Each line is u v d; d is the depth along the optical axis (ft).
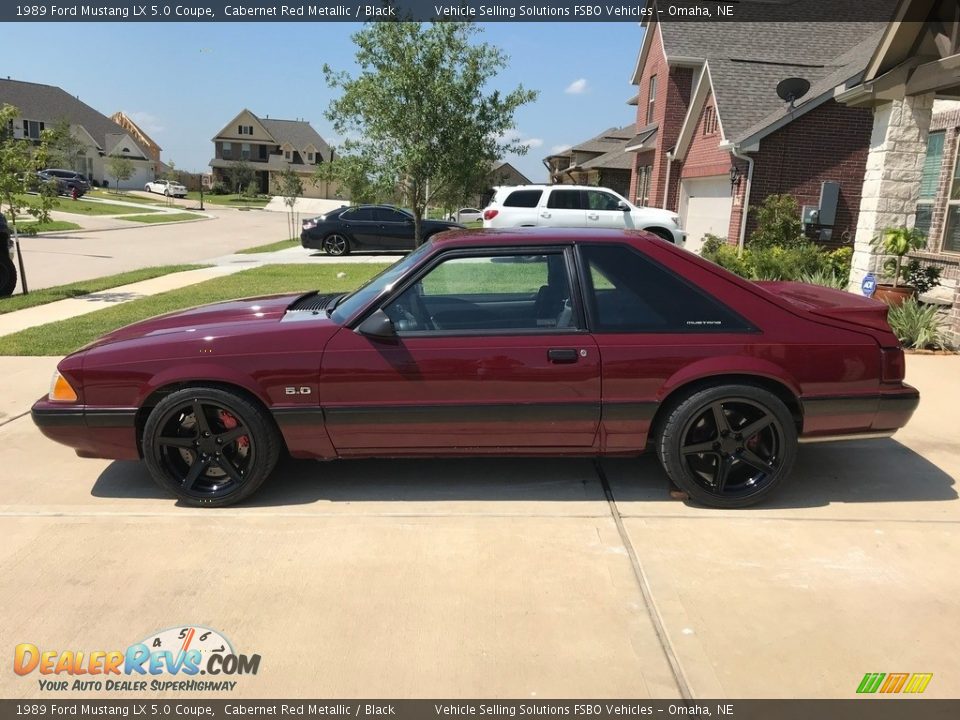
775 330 13.10
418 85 46.50
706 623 9.94
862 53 61.11
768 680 8.82
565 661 9.18
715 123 61.36
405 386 13.12
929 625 9.87
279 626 9.93
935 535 12.42
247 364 13.12
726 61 62.49
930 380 21.99
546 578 11.09
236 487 13.58
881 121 30.76
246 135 290.76
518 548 12.02
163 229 113.39
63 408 13.51
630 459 16.01
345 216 71.10
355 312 13.52
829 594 10.61
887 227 30.32
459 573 11.25
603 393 13.08
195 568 11.43
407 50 46.42
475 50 46.98
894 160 30.30
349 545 12.16
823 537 12.35
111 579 11.12
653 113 81.97
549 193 58.65
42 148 40.75
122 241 88.28
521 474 15.17
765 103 59.41
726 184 60.64
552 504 13.70
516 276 13.55
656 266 13.34
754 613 10.16
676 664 9.11
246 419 13.23
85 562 11.62
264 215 173.68
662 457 13.41
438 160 47.60
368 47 46.91
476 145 47.98
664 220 58.13
